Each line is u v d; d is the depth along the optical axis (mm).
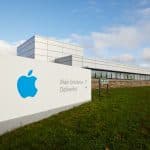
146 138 8078
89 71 16828
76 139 7980
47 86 11844
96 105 14484
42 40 43688
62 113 12461
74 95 14602
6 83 9180
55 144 7570
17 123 9672
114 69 44281
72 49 48344
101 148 7246
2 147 7406
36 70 11016
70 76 14203
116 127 9258
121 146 7375
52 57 44812
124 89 29703
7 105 9203
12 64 9492
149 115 11352
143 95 20359
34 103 10797
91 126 9523
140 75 54562
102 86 31234
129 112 12086
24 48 48188
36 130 9133
